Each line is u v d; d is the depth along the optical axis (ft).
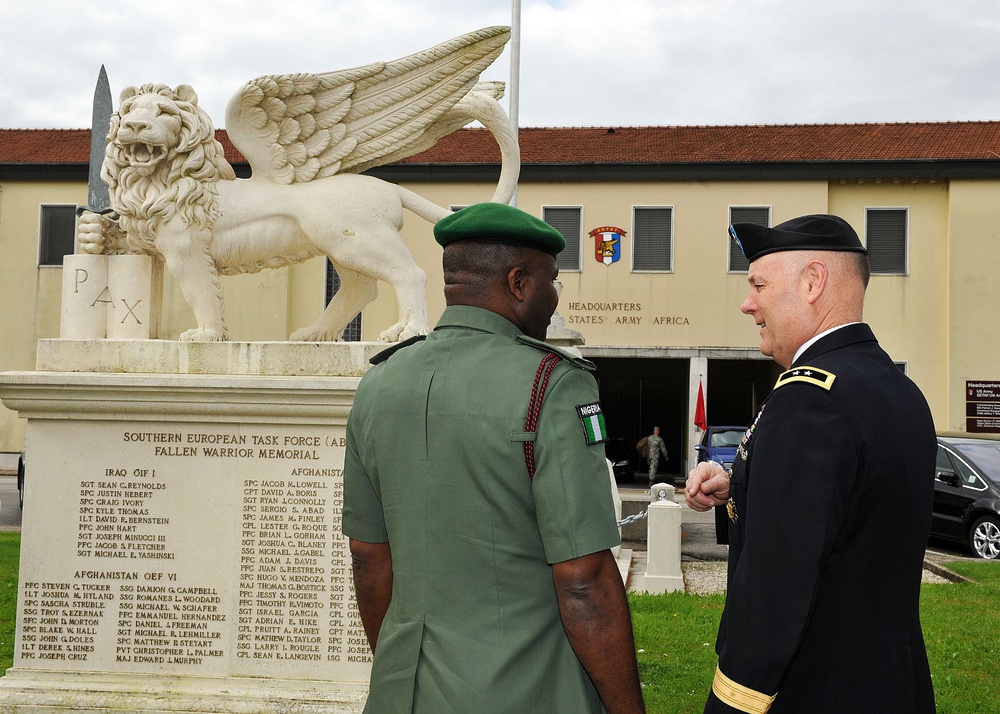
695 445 70.38
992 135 73.15
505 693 6.31
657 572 26.61
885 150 71.61
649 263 71.46
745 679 6.36
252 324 67.26
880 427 6.64
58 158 73.26
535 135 75.72
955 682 16.83
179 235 14.20
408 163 69.67
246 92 14.29
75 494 13.71
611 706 6.43
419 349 7.31
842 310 7.42
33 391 13.52
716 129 76.89
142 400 13.44
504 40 14.82
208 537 13.55
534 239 7.25
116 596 13.60
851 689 6.59
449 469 6.72
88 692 13.21
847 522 6.64
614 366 82.84
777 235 7.68
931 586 26.61
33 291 72.33
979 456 37.29
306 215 14.38
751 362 81.71
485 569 6.59
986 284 69.10
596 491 6.54
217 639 13.46
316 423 13.38
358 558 7.67
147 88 14.42
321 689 13.10
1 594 23.18
